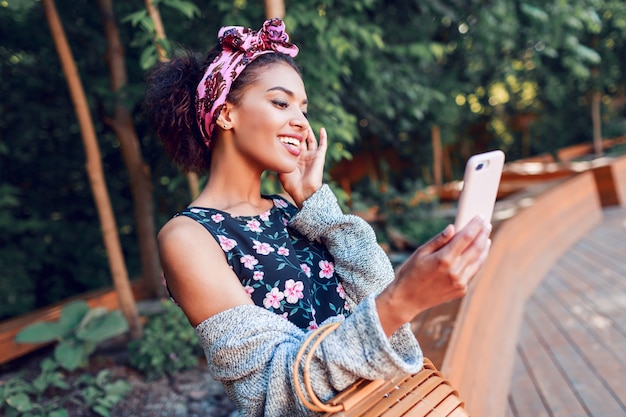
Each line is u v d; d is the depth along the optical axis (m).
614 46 11.79
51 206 5.95
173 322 3.24
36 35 4.46
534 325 3.77
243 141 1.03
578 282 4.75
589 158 13.50
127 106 3.47
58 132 5.71
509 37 6.86
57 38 3.22
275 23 1.05
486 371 2.46
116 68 3.87
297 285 1.01
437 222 7.38
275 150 1.02
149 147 5.25
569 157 13.73
